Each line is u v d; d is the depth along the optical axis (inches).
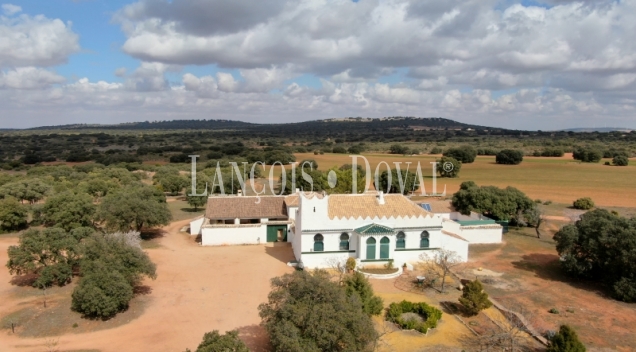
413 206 2372.0
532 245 2689.5
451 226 2677.2
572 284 2052.2
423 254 2290.8
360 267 2182.6
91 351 1405.0
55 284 1940.2
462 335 1545.3
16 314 1647.4
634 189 4768.7
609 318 1695.4
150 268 1873.8
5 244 2598.4
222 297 1854.1
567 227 2170.3
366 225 2225.6
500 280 2091.5
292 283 1360.7
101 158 7514.8
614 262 1935.3
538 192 4621.1
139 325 1592.0
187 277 2084.2
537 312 1742.1
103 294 1619.1
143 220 2682.1
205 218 2815.0
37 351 1398.9
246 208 2783.0
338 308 1273.4
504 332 1456.7
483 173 5940.0
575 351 1343.5
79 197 2896.2
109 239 1925.4
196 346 1443.2
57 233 1985.7
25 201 3907.5
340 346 1226.0
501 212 2957.7
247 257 2402.8
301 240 2197.3
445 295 1900.8
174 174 4928.6
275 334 1225.4
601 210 2267.5
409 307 1704.0
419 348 1448.1
